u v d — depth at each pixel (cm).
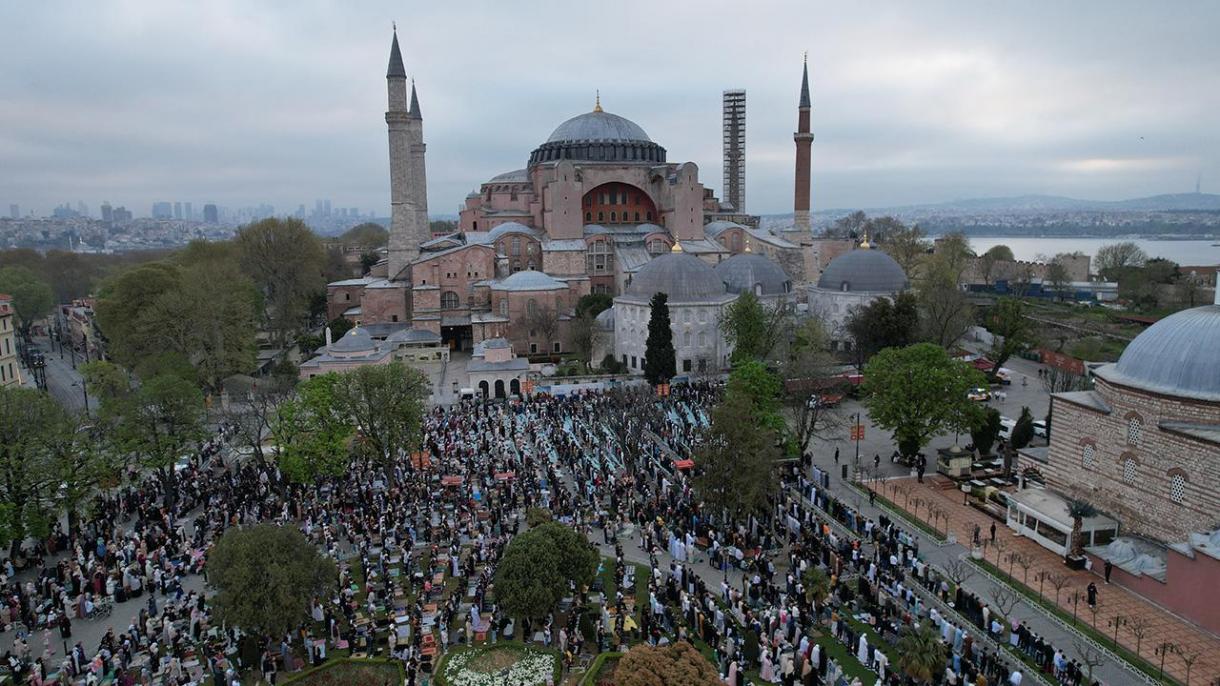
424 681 3503
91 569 4528
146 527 5094
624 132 15038
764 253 13775
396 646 3753
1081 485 5094
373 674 3575
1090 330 12044
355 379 5869
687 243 13400
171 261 13138
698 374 9719
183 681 3509
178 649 3766
